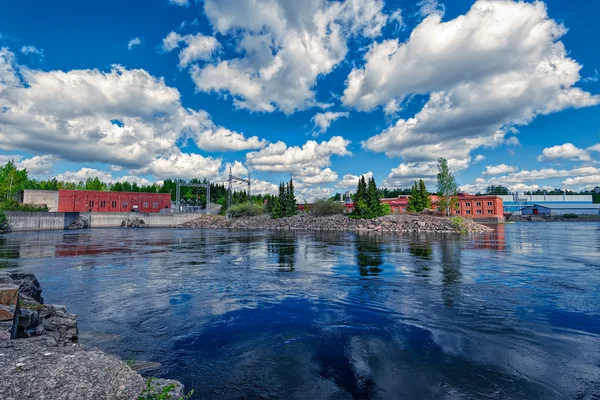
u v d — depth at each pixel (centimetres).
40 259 1939
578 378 497
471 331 705
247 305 942
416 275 1361
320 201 6862
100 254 2203
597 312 830
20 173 6744
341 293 1074
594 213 11075
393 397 449
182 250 2464
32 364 347
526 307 882
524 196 12112
